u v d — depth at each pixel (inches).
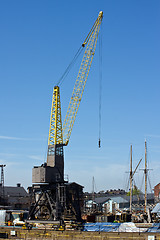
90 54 3870.6
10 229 2351.1
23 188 4995.1
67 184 2832.2
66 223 2428.6
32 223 2517.2
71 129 3769.7
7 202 4286.4
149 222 2511.1
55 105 3516.2
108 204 5177.2
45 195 2719.0
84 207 4343.0
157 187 5354.3
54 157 2952.8
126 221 2738.7
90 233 2046.0
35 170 2741.1
